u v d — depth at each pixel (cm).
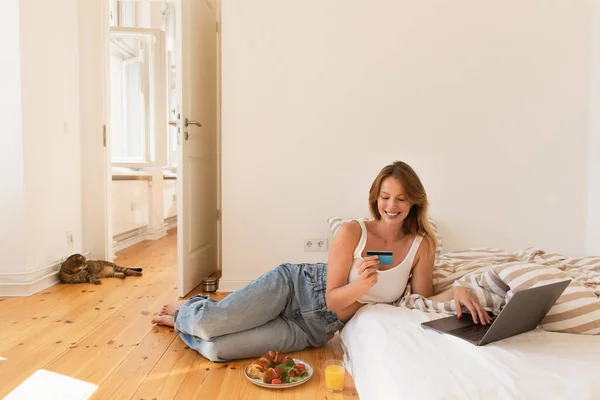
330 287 167
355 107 287
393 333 139
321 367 169
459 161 289
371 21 285
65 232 315
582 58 284
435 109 287
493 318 150
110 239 353
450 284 185
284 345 176
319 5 284
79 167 335
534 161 288
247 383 154
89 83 337
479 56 286
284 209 287
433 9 285
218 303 171
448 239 291
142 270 348
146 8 539
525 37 285
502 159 289
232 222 286
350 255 168
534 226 290
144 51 515
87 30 335
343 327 182
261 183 286
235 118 284
